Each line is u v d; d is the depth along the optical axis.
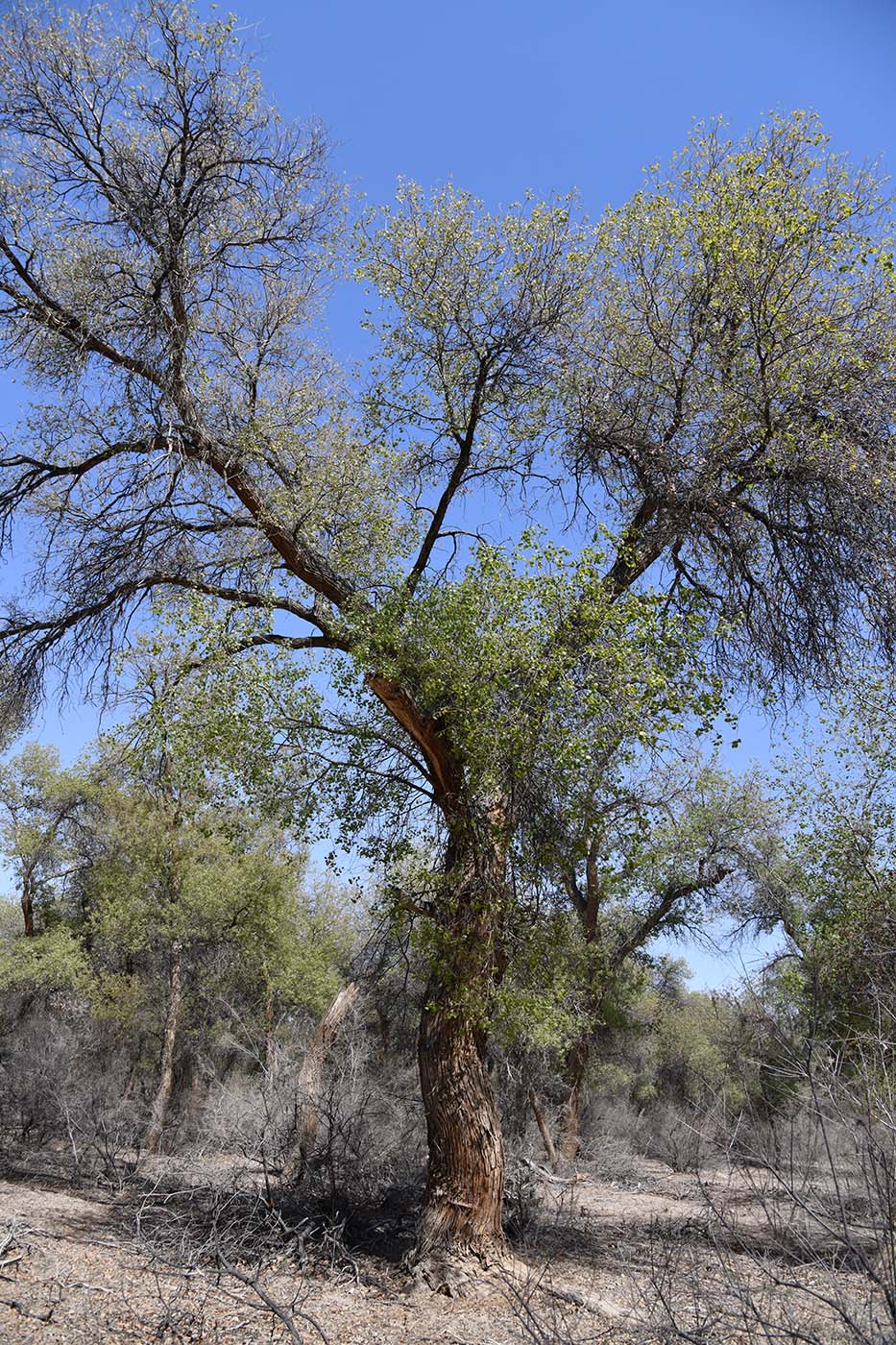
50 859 29.42
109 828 23.42
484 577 9.05
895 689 12.73
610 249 11.09
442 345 11.59
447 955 9.43
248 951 23.72
